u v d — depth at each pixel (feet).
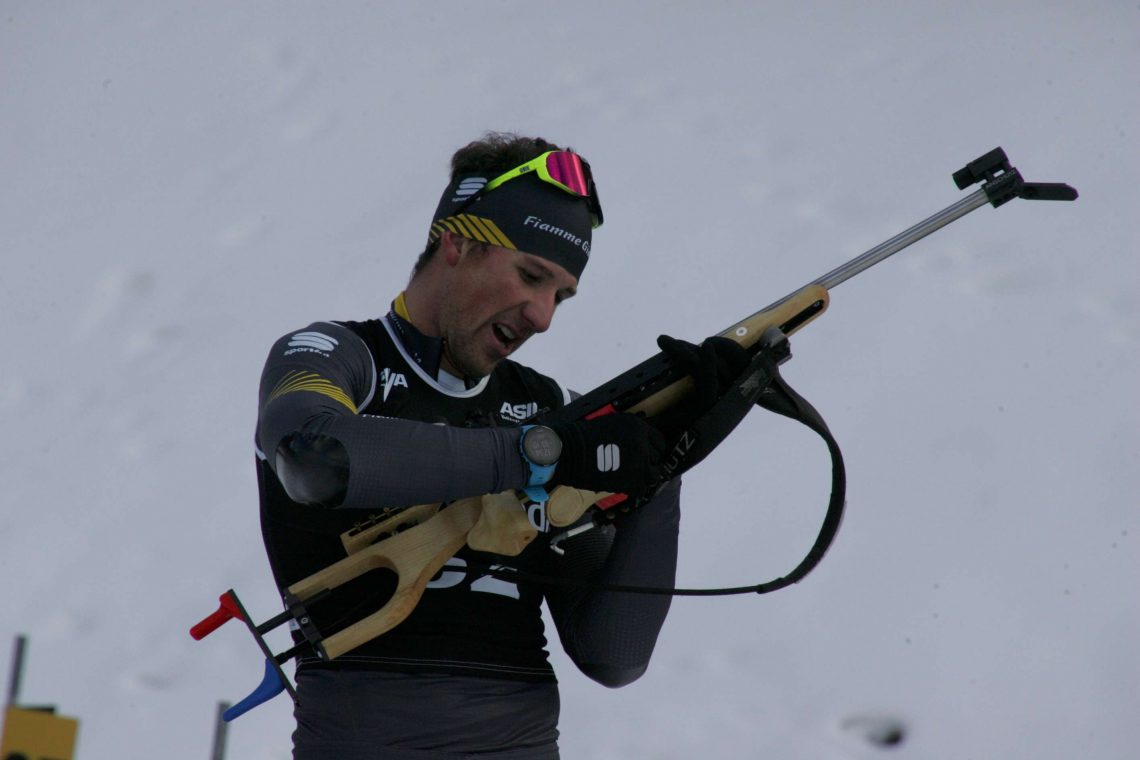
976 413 47.62
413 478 16.42
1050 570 43.47
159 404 55.93
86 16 76.18
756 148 58.65
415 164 62.59
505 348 19.67
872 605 43.52
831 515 19.70
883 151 57.11
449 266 19.45
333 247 59.52
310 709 18.70
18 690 28.19
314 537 18.97
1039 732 39.52
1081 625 41.83
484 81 65.51
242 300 58.75
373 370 19.30
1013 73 59.36
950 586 43.45
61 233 64.39
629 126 61.05
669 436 18.72
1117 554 43.09
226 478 52.47
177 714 44.39
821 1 65.87
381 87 67.05
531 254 19.08
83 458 54.49
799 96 60.95
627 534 20.33
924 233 19.89
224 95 69.26
